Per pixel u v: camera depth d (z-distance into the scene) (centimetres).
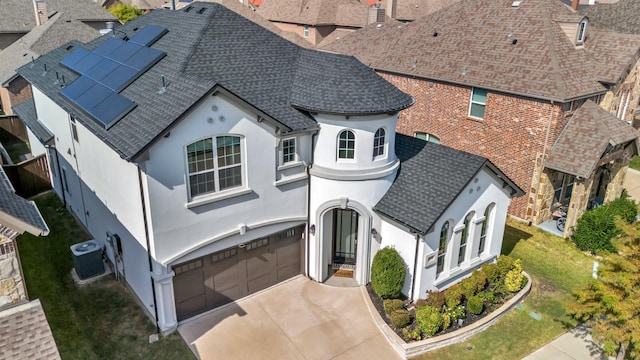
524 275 1858
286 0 6341
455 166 1698
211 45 1734
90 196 1941
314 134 1664
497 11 2681
